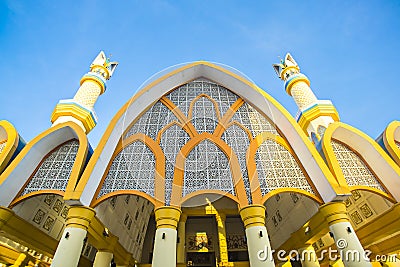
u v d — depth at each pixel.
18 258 9.85
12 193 7.09
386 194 7.50
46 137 7.82
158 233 6.68
